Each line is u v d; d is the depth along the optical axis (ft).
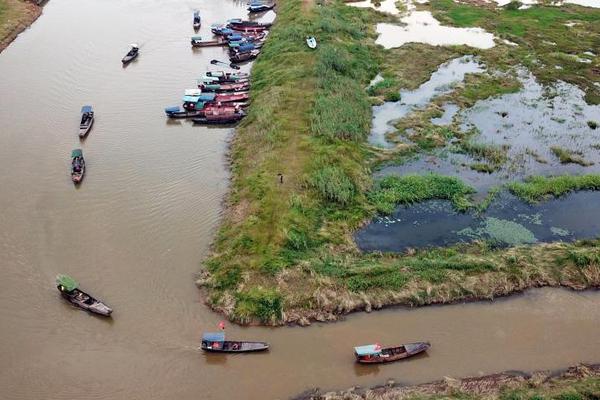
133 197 151.84
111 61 227.40
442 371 109.09
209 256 132.67
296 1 280.31
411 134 183.21
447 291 124.77
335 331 116.47
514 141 182.09
